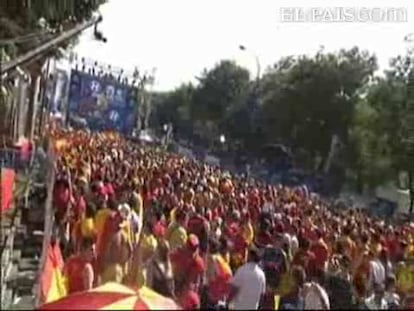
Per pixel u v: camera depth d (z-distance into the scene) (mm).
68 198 20031
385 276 18062
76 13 33000
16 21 30156
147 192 25875
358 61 92688
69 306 9055
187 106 126062
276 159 84562
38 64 35219
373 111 81875
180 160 53188
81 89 73000
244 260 17469
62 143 41656
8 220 19188
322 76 92250
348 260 18750
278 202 35031
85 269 13445
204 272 15562
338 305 14336
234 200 29125
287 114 94188
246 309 14109
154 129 121625
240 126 99250
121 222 15359
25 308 15414
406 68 78125
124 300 9164
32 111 44531
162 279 13648
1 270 15891
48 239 15109
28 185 23375
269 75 101062
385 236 25250
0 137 33750
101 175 28234
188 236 16094
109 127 74938
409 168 66188
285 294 14984
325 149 91438
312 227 24172
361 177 81062
